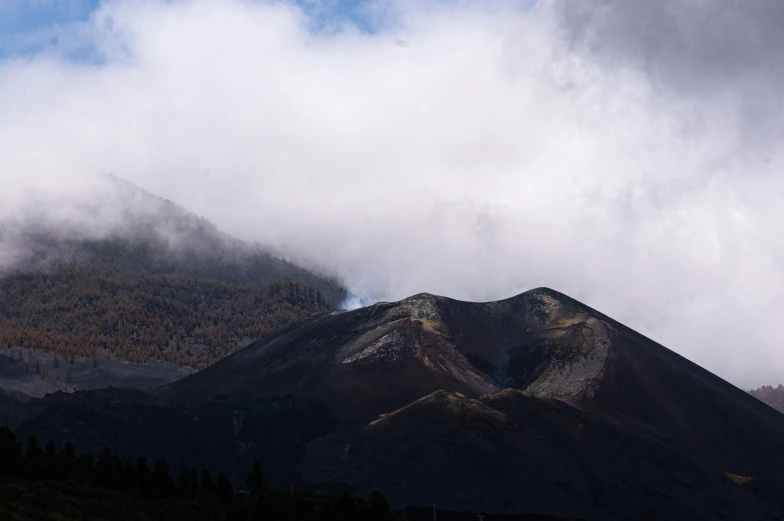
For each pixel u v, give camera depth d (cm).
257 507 18162
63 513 15912
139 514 16838
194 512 17438
